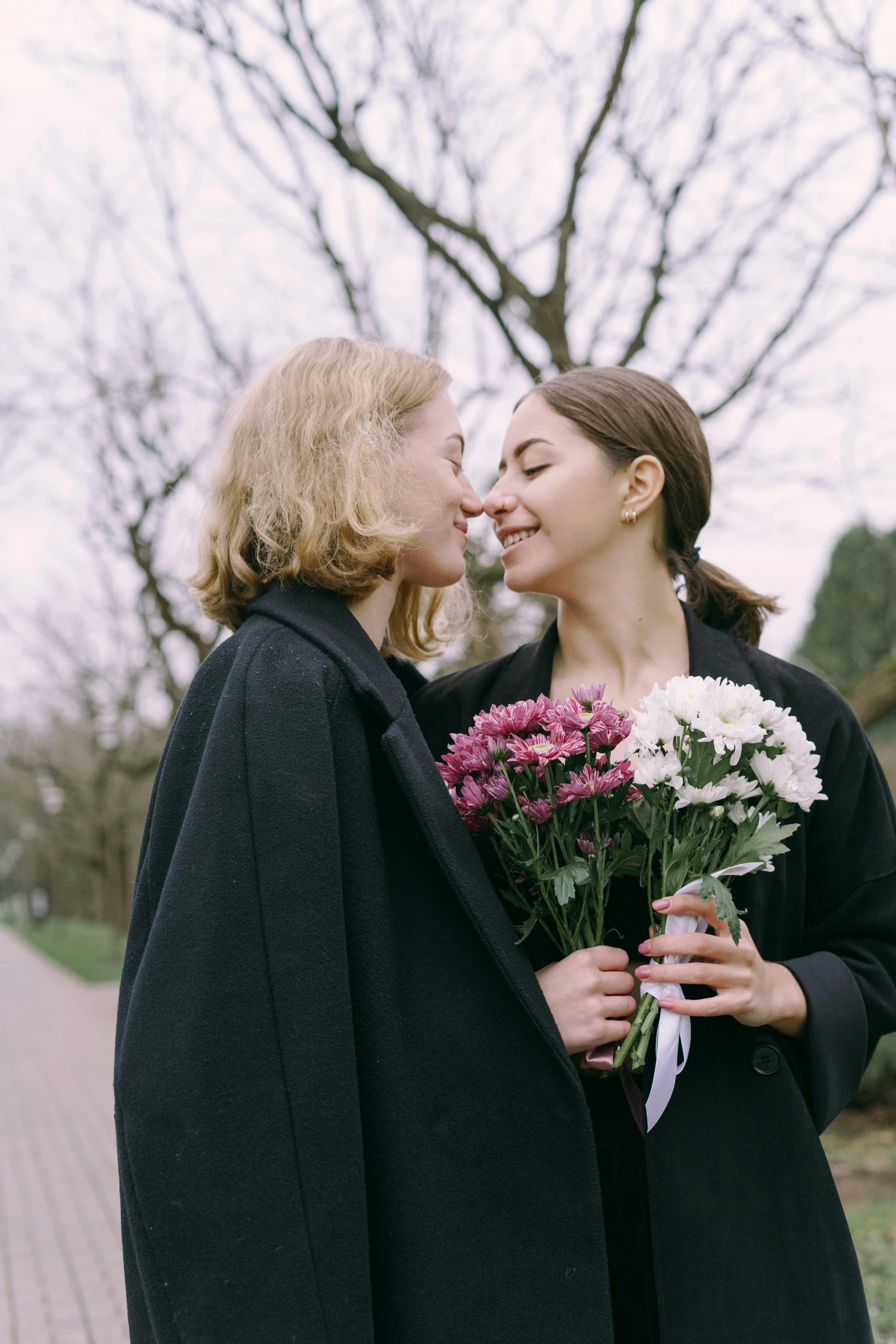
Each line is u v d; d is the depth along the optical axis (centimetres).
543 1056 113
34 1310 409
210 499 136
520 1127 112
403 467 133
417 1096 111
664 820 121
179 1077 99
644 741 119
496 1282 108
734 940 119
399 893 118
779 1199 125
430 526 135
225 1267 95
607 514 152
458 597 185
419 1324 105
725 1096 128
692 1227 122
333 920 107
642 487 152
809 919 150
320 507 124
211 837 107
